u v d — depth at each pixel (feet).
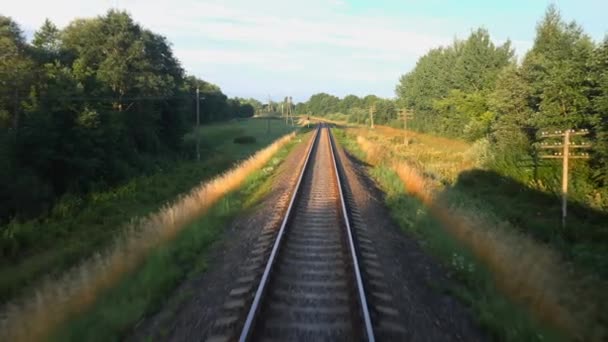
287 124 426.51
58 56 150.20
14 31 131.75
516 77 120.47
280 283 28.94
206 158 180.04
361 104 650.02
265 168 101.76
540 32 133.39
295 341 21.67
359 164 117.08
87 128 101.40
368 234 42.83
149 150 158.30
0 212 77.66
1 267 56.59
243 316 23.09
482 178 103.50
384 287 28.84
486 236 38.78
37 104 95.66
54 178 100.01
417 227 47.06
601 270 42.29
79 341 23.11
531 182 87.56
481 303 26.71
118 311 25.62
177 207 49.96
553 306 25.98
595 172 74.74
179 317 25.05
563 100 89.56
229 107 476.54
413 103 301.22
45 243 66.44
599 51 82.53
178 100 184.85
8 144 90.58
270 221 47.19
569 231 57.98
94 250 58.29
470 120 192.85
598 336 24.79
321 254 35.70
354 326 22.80
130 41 153.99
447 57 258.98
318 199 60.59
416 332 23.12
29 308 28.76
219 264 34.42
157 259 34.35
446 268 34.40
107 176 112.27
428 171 112.78
